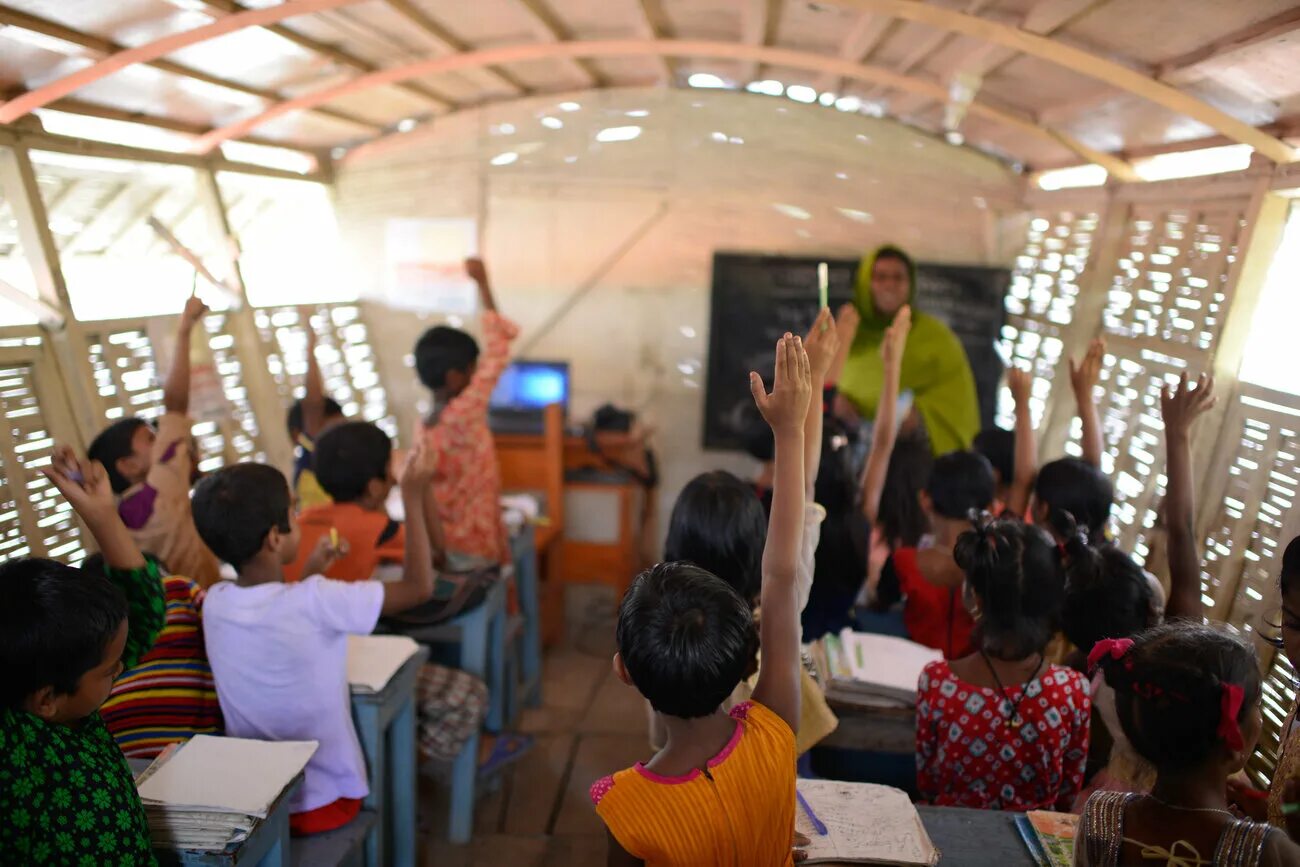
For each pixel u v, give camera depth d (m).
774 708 1.36
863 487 2.65
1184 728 1.15
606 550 4.73
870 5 2.54
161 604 1.78
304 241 4.83
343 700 2.10
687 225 4.96
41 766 1.37
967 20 2.52
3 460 2.65
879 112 4.77
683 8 3.24
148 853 1.48
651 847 1.19
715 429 5.13
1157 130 3.09
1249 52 2.13
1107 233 3.77
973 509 2.08
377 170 4.98
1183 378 2.06
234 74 3.18
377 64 3.53
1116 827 1.19
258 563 2.06
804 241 4.95
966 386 4.74
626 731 3.69
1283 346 2.52
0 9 2.21
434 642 3.05
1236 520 2.56
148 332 3.33
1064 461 2.37
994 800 1.79
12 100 2.66
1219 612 2.55
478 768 3.22
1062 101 3.27
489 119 4.88
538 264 5.04
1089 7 2.23
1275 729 2.19
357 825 2.15
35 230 2.81
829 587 2.40
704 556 1.78
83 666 1.38
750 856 1.21
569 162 4.92
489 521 3.45
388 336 5.14
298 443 3.52
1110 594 1.90
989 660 1.79
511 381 4.85
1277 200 2.61
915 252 4.91
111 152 3.13
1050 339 4.22
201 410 3.50
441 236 5.02
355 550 2.63
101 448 2.47
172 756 1.77
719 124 4.85
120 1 2.34
